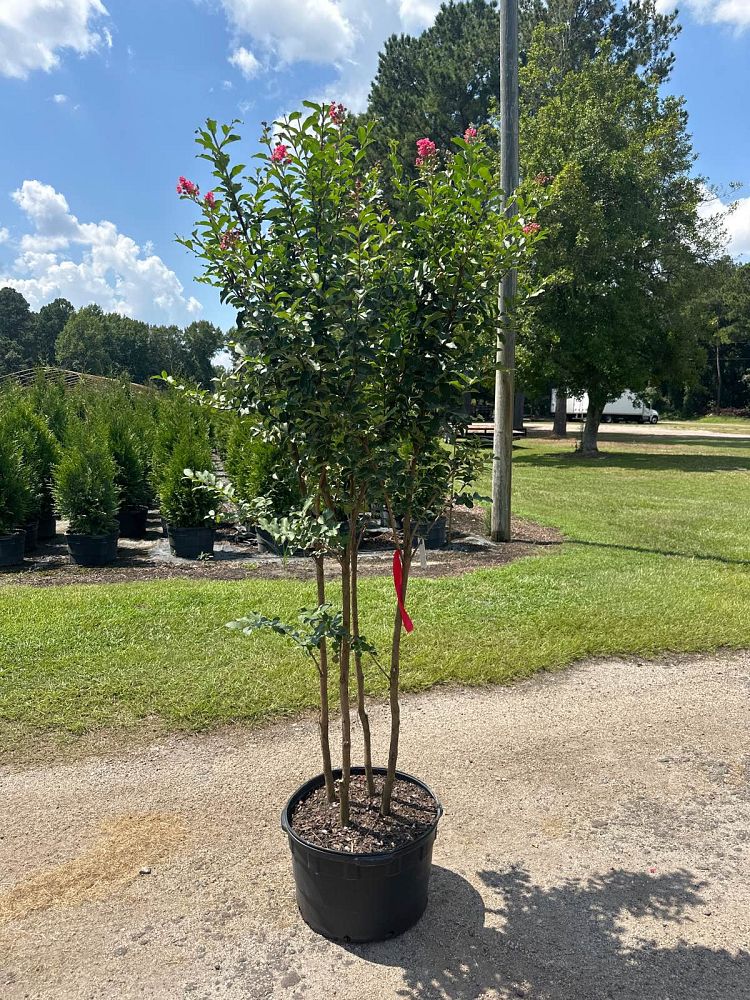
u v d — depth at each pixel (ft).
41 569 24.48
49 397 41.55
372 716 13.41
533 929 8.16
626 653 16.70
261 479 24.97
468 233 7.04
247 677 14.46
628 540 29.07
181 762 11.64
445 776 11.42
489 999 7.17
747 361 188.14
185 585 21.11
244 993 7.21
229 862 9.24
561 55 83.20
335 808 8.80
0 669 14.60
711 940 8.04
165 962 7.61
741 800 10.98
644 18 91.61
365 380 7.30
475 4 93.35
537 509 37.45
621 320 60.75
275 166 7.15
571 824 10.25
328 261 7.13
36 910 8.36
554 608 19.21
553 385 69.92
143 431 35.04
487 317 7.57
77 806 10.44
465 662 15.61
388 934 7.93
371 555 26.17
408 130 82.79
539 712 13.75
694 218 67.87
